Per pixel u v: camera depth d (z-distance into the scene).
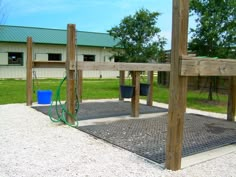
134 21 12.70
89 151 3.43
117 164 3.01
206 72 2.96
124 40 12.92
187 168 2.96
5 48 18.03
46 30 20.67
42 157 3.17
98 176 2.68
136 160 3.14
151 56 12.73
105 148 3.57
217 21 8.19
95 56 21.28
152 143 3.83
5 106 6.82
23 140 3.83
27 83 6.92
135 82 5.78
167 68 6.35
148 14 12.82
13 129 4.45
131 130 4.59
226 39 8.29
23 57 18.66
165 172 2.82
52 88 11.86
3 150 3.39
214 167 3.01
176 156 2.87
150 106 7.39
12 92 9.91
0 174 2.68
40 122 5.01
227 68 3.25
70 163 3.00
